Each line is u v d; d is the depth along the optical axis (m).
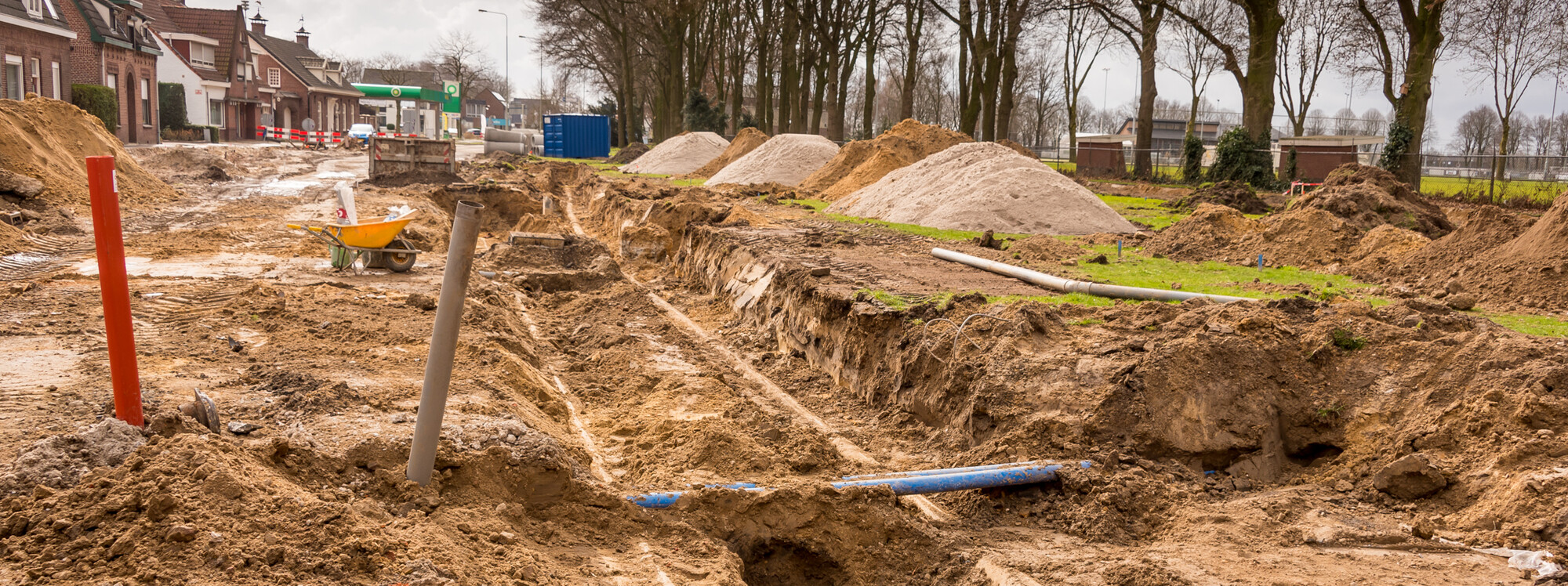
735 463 6.09
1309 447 6.19
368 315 8.85
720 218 16.75
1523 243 10.27
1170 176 39.12
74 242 13.46
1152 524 5.45
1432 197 28.61
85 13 40.28
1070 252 13.01
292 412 5.58
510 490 4.96
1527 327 7.89
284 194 21.89
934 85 73.06
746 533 5.35
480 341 7.97
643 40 60.31
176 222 15.86
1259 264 12.17
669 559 4.64
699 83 59.97
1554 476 4.87
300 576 3.55
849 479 5.77
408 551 3.83
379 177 25.66
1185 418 6.11
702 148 41.66
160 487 3.81
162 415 4.64
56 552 3.55
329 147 53.22
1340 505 5.44
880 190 20.22
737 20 55.25
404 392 6.16
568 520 4.98
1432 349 6.11
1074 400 6.34
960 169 18.91
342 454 4.82
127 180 19.28
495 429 5.38
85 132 20.11
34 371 6.31
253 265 11.86
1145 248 14.33
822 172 27.47
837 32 45.31
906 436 7.23
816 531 5.41
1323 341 6.45
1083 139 42.25
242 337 7.78
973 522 5.76
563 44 60.97
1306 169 32.56
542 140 62.66
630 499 5.23
